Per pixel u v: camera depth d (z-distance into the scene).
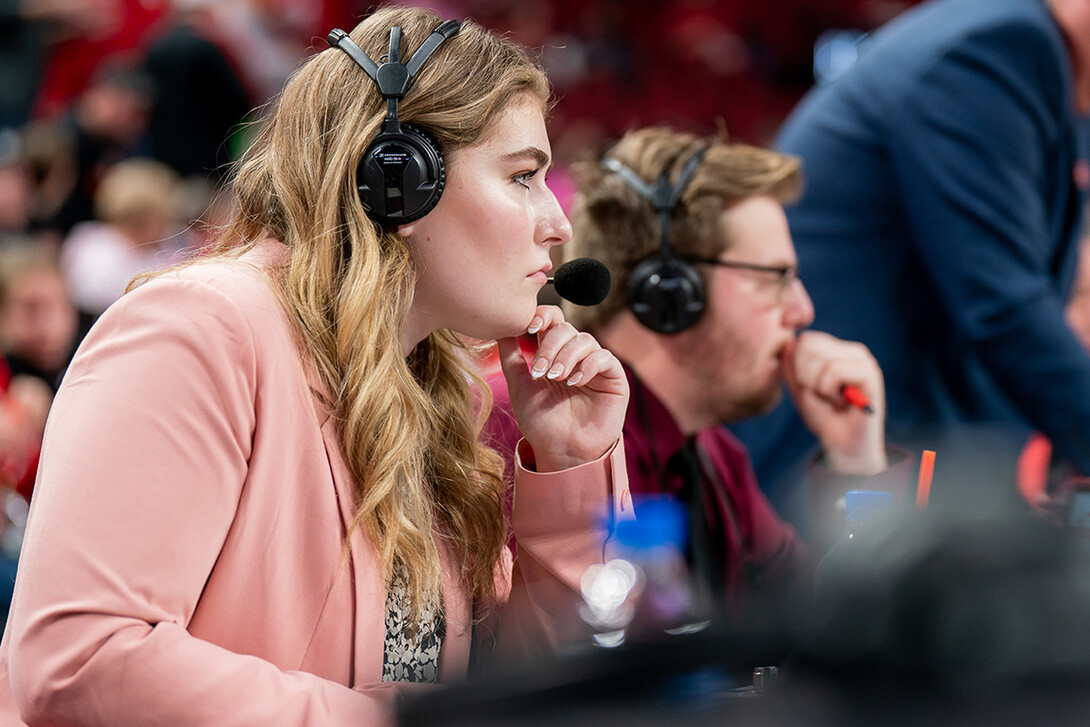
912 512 1.62
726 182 4.87
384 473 3.02
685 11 19.11
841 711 1.55
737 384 5.04
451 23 3.18
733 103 18.95
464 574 3.49
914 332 6.91
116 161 13.17
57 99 15.88
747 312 4.93
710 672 1.76
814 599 1.64
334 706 2.69
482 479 3.71
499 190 3.11
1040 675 1.51
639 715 1.65
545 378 3.67
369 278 3.01
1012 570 1.53
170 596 2.63
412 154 3.02
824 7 19.31
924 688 1.51
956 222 6.61
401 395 3.11
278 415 2.88
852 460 5.10
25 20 15.74
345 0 15.13
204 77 13.41
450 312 3.22
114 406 2.65
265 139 3.35
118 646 2.50
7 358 8.67
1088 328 7.59
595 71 18.27
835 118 7.02
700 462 4.97
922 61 6.62
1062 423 6.55
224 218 3.53
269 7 14.50
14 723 2.88
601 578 2.99
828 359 5.12
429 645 3.26
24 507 6.03
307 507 2.95
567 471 3.58
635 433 4.74
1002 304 6.61
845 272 6.93
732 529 4.89
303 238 3.10
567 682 1.68
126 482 2.59
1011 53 6.52
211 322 2.79
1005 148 6.55
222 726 2.54
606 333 5.02
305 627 2.94
